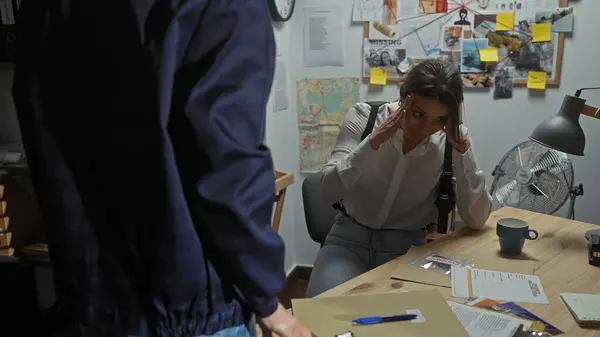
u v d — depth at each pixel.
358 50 2.83
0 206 1.78
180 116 0.62
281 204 2.39
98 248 0.68
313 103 2.96
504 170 2.31
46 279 2.27
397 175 1.79
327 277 1.68
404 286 1.35
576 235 1.72
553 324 1.16
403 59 2.77
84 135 0.66
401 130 1.75
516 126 2.68
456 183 1.76
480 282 1.37
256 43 0.66
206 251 0.67
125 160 0.64
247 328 0.72
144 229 0.65
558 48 2.54
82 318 0.71
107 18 0.64
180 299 0.66
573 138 1.63
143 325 0.68
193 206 0.64
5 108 2.12
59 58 0.66
